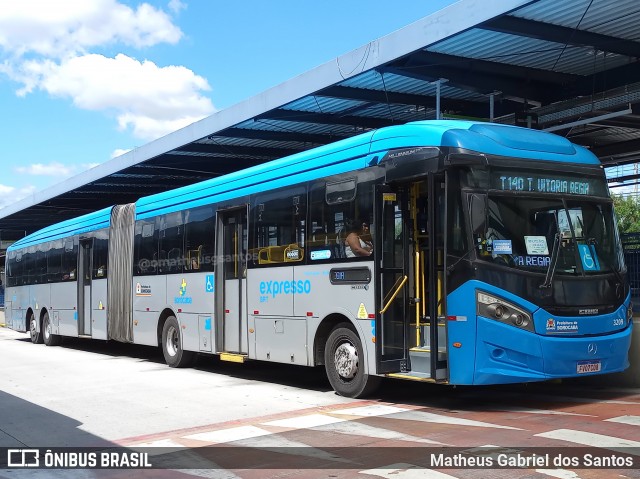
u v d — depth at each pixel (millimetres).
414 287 9125
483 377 7922
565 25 12031
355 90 15414
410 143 8742
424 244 9086
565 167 8781
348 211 9562
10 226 40688
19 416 9234
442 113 16078
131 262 16062
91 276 18141
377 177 9125
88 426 8484
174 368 14281
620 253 9000
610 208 9062
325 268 9930
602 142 19578
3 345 21609
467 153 8180
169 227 14523
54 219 37469
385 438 7129
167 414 9078
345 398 9773
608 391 9797
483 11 11211
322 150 10320
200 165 23422
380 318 8891
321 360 10188
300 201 10586
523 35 11875
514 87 14648
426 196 9172
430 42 12141
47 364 15578
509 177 8336
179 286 13969
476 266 7980
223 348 12578
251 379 12406
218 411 9172
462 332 8031
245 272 11969
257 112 16656
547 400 9195
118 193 29562
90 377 13070
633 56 13109
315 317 10102
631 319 9039
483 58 13453
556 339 8039
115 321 16703
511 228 8195
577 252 8531
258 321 11430
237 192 12242
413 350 8961
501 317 7926
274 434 7586
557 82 14805
